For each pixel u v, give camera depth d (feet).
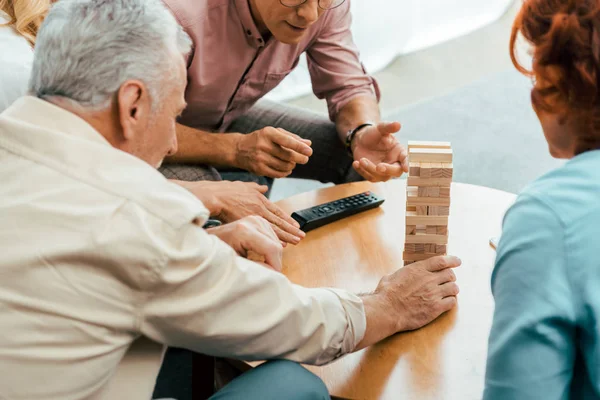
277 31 5.55
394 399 3.70
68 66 3.06
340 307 3.72
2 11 5.71
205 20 5.77
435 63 12.73
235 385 3.57
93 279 2.97
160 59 3.18
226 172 6.66
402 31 12.61
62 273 2.93
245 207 4.96
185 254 3.06
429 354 3.97
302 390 3.52
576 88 2.77
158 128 3.33
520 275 2.79
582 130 2.91
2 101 5.22
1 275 2.92
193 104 6.25
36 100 3.10
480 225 5.07
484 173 9.55
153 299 3.10
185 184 5.11
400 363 3.92
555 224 2.77
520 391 2.73
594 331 2.67
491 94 11.57
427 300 4.17
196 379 4.91
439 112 11.07
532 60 2.94
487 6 13.99
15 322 2.93
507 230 2.92
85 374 3.06
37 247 2.92
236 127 7.08
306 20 5.35
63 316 2.95
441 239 4.37
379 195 5.52
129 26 3.10
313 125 6.95
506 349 2.77
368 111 6.42
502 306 2.84
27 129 3.04
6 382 2.97
